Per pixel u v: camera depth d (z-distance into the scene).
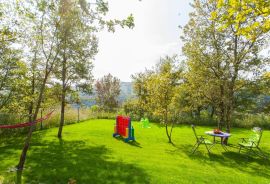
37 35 9.39
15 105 16.77
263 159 12.66
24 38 9.97
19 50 14.80
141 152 12.74
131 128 15.96
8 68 15.24
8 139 15.82
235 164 11.51
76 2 8.84
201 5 16.19
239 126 27.14
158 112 16.38
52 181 8.02
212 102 17.02
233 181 8.82
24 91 16.52
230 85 15.59
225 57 15.62
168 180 8.41
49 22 9.17
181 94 16.92
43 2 8.65
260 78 15.22
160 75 16.61
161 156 12.12
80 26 9.34
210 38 16.02
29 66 15.14
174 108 16.80
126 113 33.03
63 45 9.54
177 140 16.91
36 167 9.36
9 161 10.12
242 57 15.27
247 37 5.34
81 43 13.76
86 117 27.83
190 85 17.47
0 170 8.91
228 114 16.03
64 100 16.11
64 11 8.97
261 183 8.77
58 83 15.35
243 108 23.78
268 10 4.60
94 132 18.62
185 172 9.48
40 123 19.94
